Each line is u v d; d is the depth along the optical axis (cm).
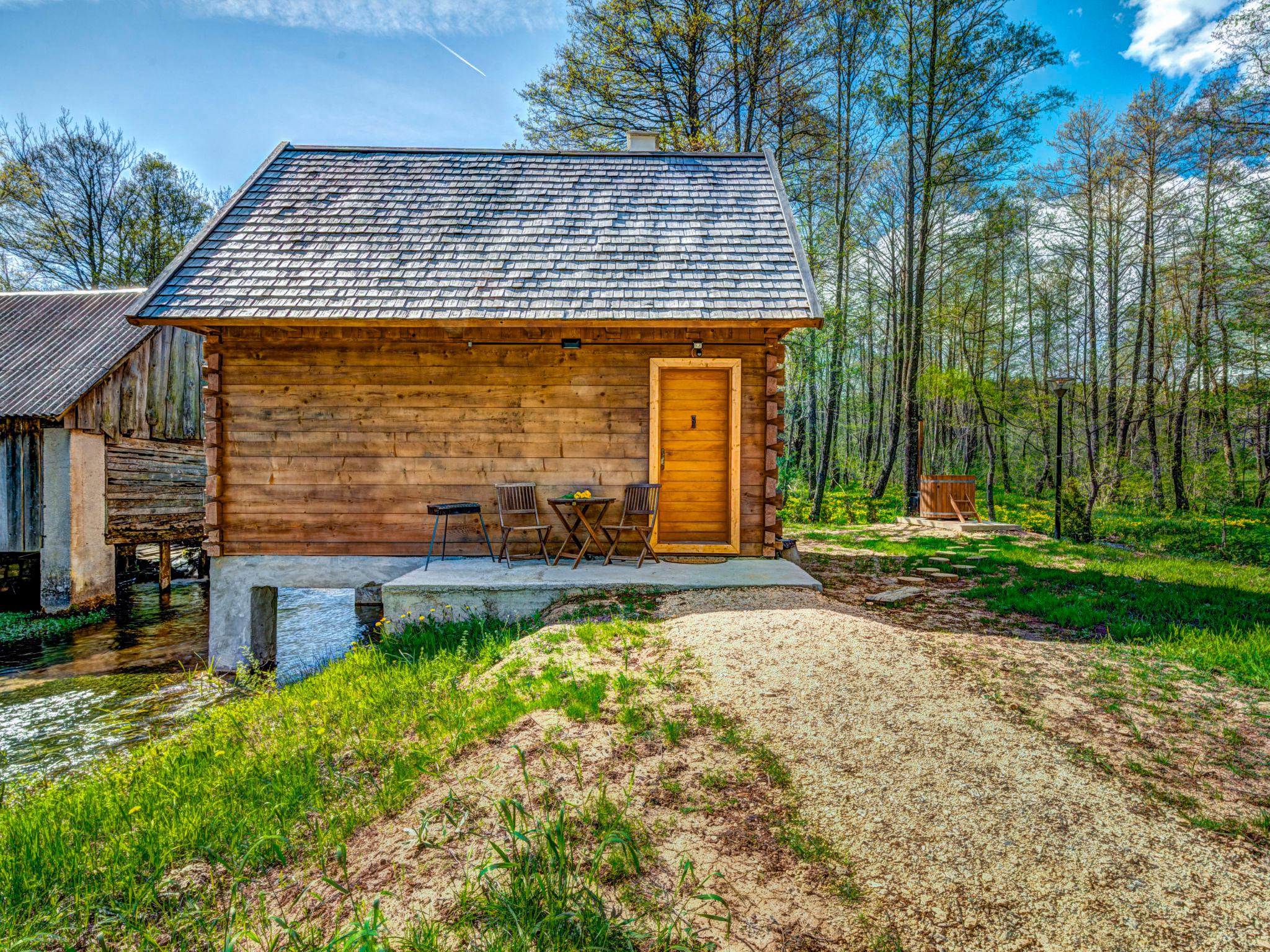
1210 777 300
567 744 328
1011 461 2878
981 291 2183
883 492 2089
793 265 752
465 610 619
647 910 222
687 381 763
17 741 552
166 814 306
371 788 322
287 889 251
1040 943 204
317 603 1173
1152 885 228
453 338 744
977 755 312
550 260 756
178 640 938
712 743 327
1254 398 1467
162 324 681
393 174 888
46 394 1038
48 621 1007
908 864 240
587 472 752
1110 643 490
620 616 539
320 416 742
